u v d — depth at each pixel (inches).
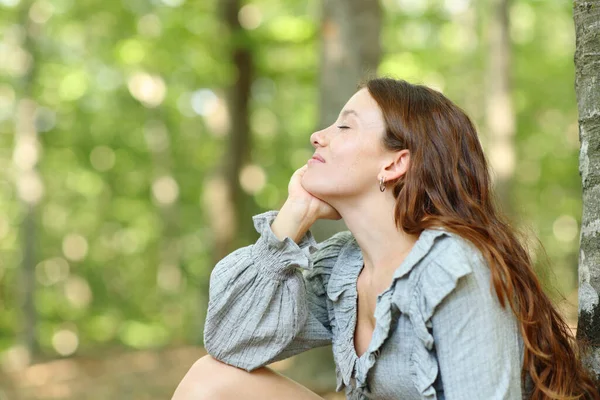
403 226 72.6
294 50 464.4
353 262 80.0
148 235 762.2
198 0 454.9
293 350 82.9
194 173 699.4
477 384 64.7
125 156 674.2
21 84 469.1
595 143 76.0
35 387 336.2
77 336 687.1
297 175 81.0
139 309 753.6
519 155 677.3
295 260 77.5
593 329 74.9
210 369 80.2
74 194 735.1
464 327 65.6
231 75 438.6
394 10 511.5
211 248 440.5
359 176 74.6
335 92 231.9
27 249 460.1
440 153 72.9
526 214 87.1
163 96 566.3
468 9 508.4
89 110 609.0
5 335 657.6
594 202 75.8
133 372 345.4
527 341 67.4
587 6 77.4
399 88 76.2
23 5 461.1
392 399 74.1
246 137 442.9
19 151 469.4
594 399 72.1
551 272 83.5
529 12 564.7
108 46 516.4
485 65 455.8
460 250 66.6
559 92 594.9
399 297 68.6
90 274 770.8
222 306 77.9
